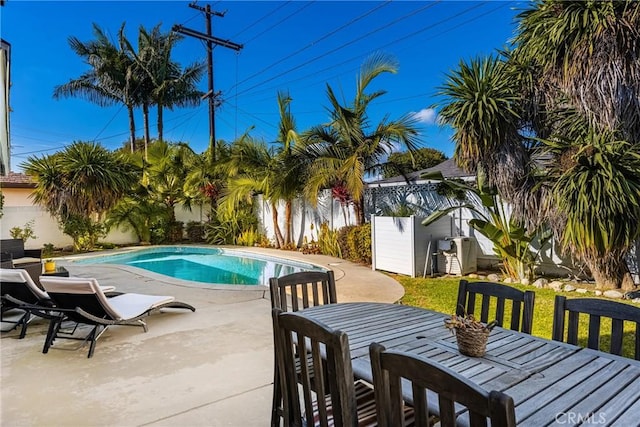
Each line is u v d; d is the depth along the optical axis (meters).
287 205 12.60
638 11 4.57
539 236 6.86
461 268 7.46
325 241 11.07
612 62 4.81
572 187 4.84
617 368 1.74
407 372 1.22
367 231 9.12
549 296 5.55
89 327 4.54
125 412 2.62
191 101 20.39
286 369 1.87
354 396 1.51
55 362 3.46
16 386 2.99
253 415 2.59
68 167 11.19
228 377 3.15
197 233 15.20
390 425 1.30
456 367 1.75
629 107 5.07
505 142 5.88
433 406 1.41
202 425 2.47
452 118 6.09
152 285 6.74
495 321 1.93
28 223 11.82
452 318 1.97
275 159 11.13
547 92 5.99
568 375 1.67
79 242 12.30
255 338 4.06
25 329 4.20
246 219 14.18
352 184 8.77
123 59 18.61
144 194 14.01
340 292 6.22
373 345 1.34
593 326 2.10
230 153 13.34
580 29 4.83
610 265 5.67
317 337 1.62
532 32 5.52
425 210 9.12
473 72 5.81
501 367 1.75
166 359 3.51
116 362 3.45
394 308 2.85
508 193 6.04
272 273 9.90
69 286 3.71
